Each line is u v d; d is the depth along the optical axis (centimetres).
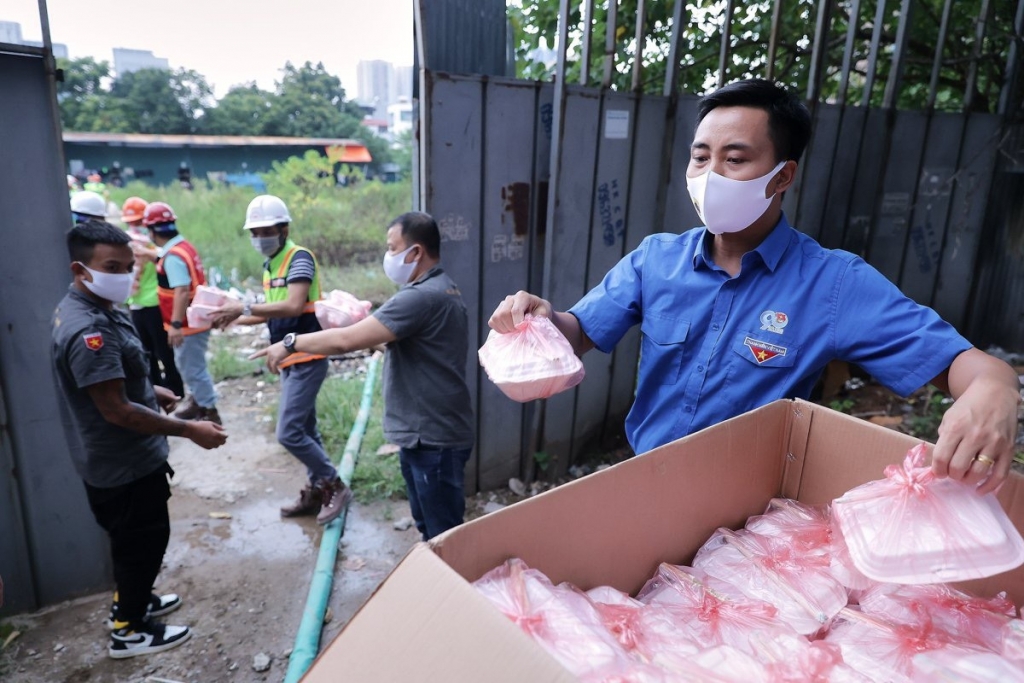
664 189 394
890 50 555
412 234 268
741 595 108
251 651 278
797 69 517
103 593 304
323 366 355
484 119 316
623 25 455
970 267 564
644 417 173
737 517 136
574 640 85
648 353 168
